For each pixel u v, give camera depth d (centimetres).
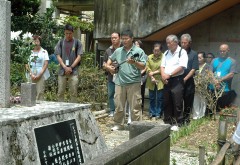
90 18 1827
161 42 1063
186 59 726
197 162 554
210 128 725
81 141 422
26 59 539
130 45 684
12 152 326
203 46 1059
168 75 726
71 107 426
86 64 1105
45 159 360
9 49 414
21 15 1290
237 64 1020
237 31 1021
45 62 793
